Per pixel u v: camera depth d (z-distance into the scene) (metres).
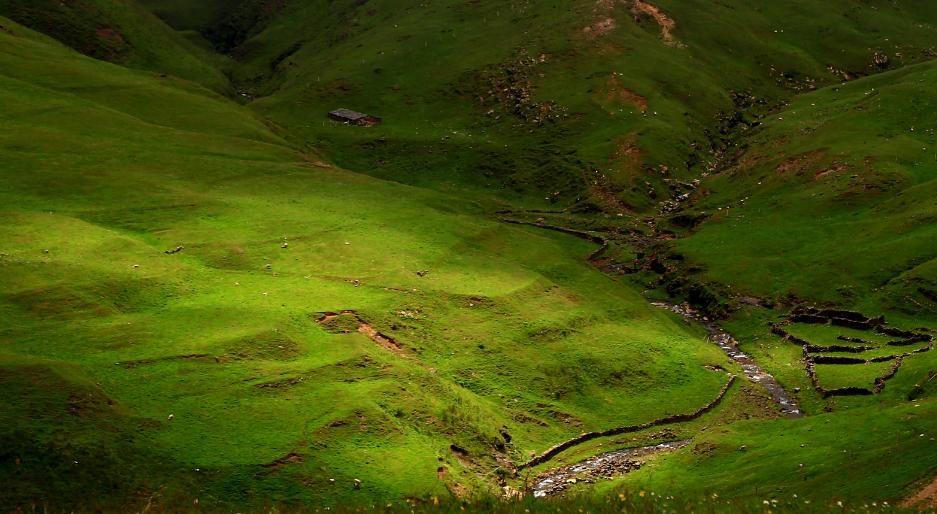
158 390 52.72
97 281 67.56
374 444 51.22
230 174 111.06
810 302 93.06
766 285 97.69
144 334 60.34
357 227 93.19
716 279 100.44
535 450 60.41
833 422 57.66
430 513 30.14
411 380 60.53
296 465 47.75
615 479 56.59
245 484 45.66
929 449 42.94
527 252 95.31
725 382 76.12
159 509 40.34
